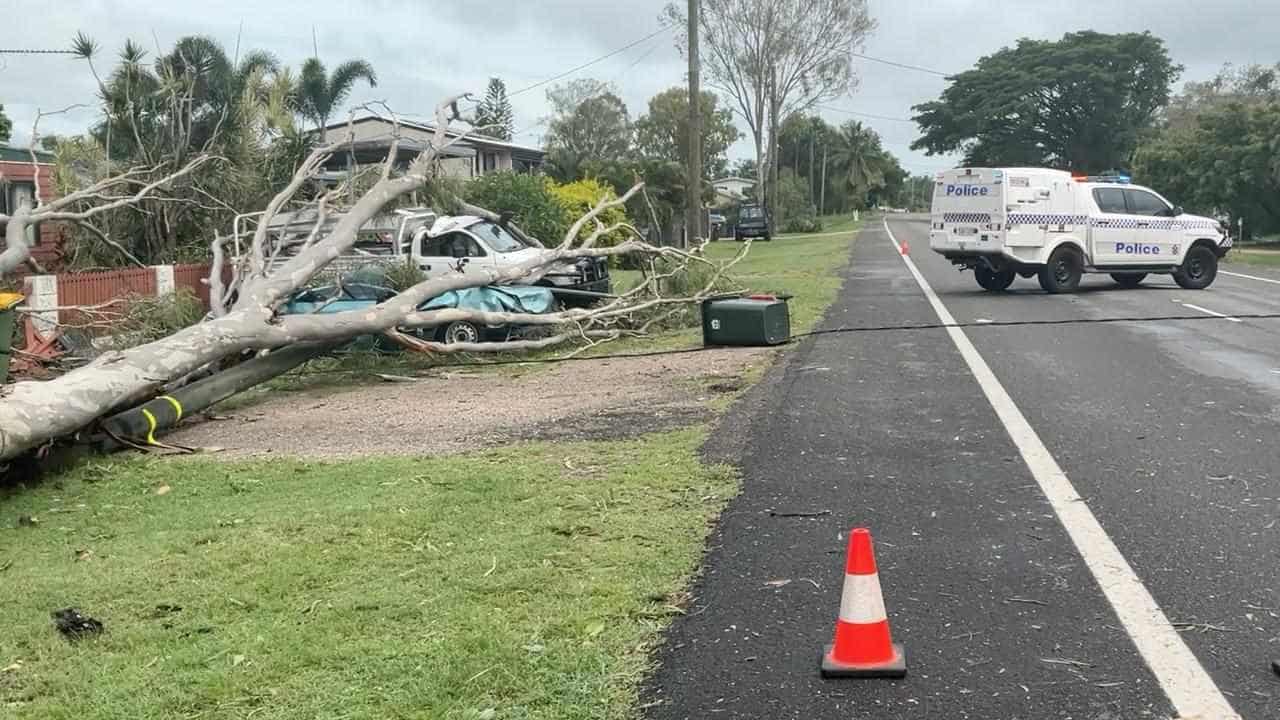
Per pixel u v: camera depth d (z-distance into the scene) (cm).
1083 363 1158
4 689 418
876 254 3619
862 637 404
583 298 1677
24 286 1330
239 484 753
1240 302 1878
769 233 5828
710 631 446
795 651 425
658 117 7050
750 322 1371
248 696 400
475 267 1705
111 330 1346
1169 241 2136
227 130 2023
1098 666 405
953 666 408
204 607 498
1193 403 916
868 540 410
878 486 664
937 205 2138
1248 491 633
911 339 1384
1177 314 1669
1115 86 7944
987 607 464
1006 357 1209
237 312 1073
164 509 699
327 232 1583
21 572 570
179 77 2028
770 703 383
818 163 12875
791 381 1073
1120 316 1652
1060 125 8319
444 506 647
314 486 731
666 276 1609
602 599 480
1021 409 900
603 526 592
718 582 502
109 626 480
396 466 777
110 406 870
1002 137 8462
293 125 2133
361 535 596
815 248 4291
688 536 571
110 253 1864
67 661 443
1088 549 534
